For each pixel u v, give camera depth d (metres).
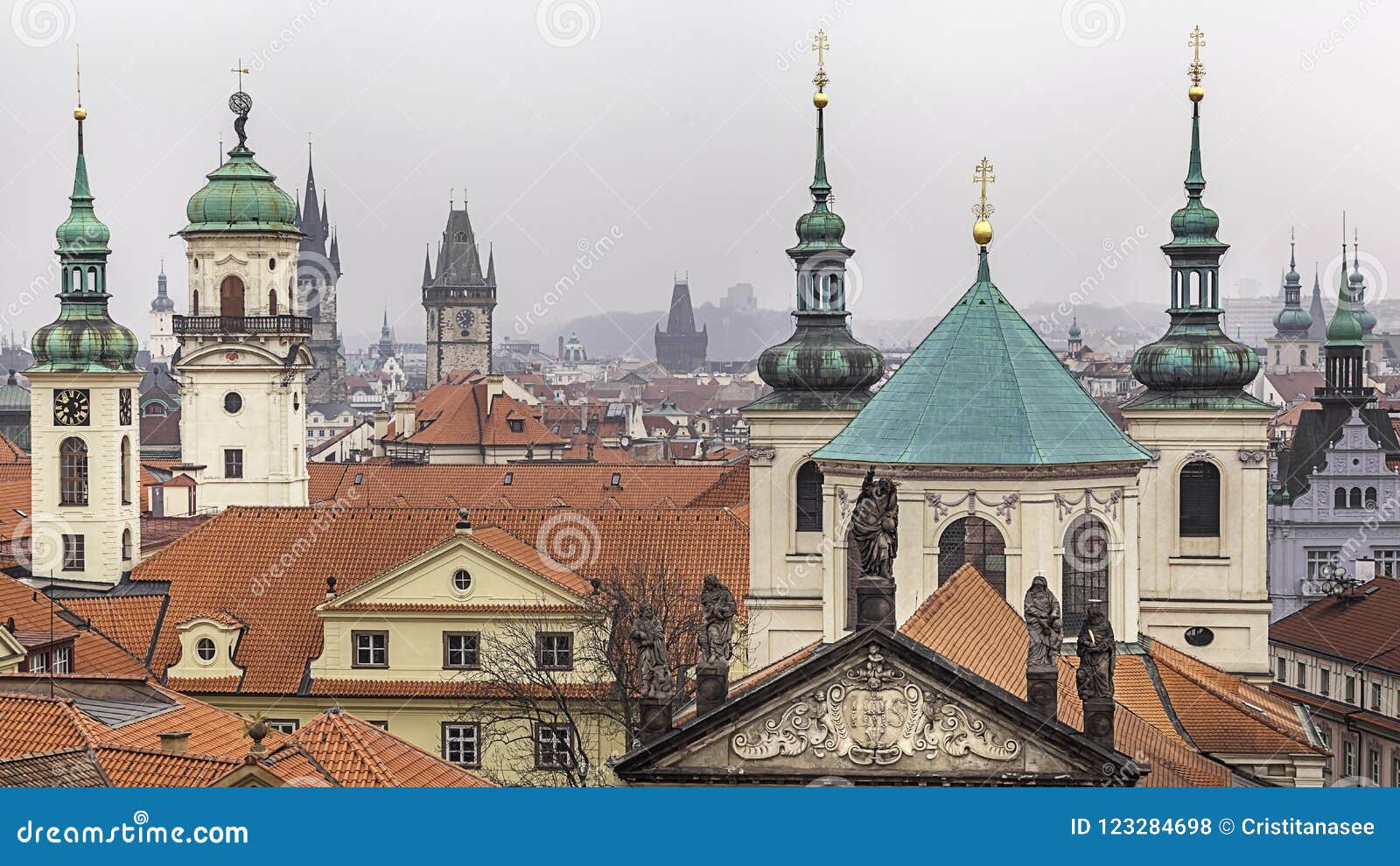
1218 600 112.12
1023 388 92.88
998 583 91.19
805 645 112.12
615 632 101.88
